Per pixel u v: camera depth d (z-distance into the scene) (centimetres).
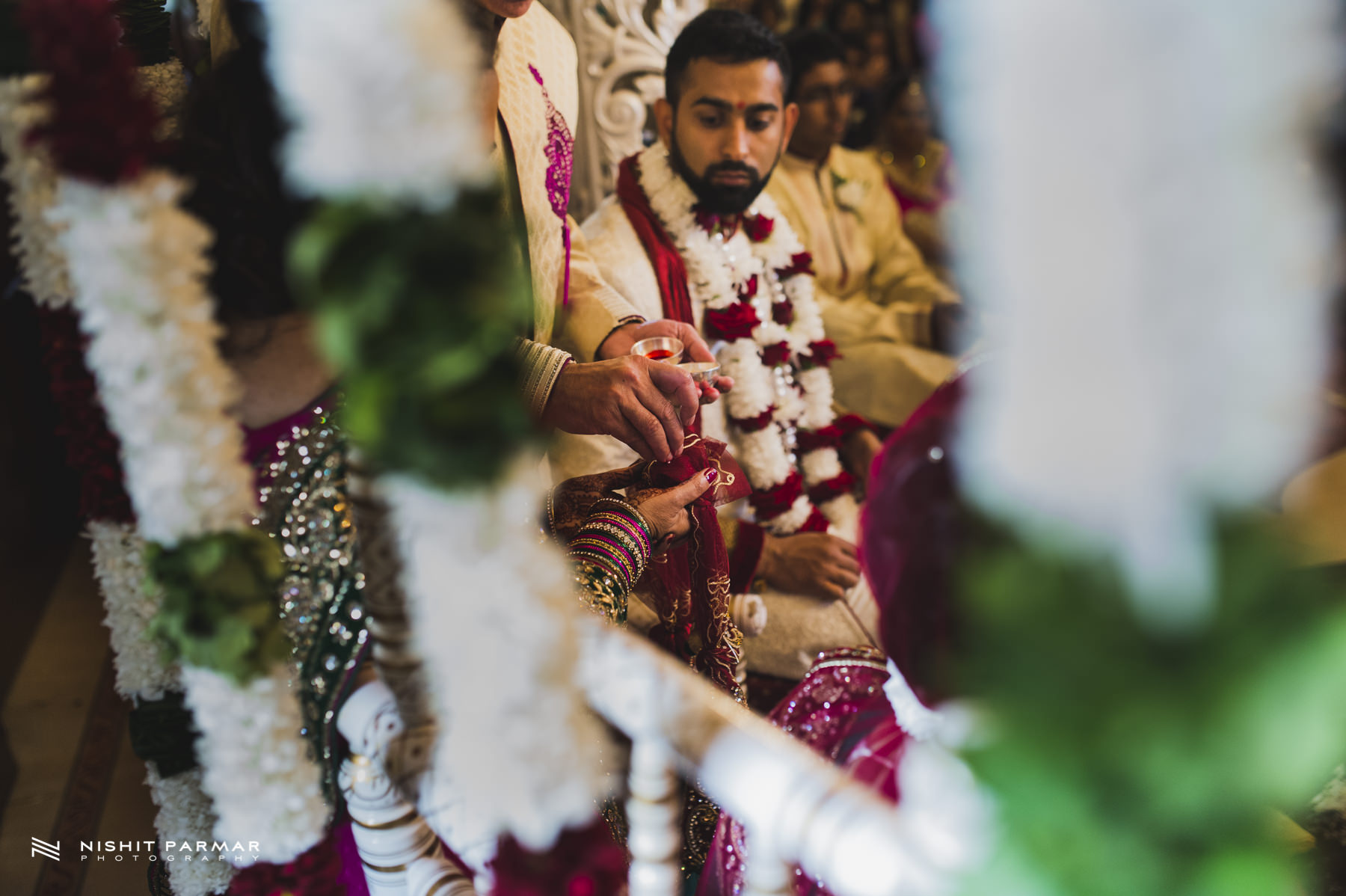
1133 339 23
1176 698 24
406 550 45
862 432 192
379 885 75
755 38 153
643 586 119
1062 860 26
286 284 69
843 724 97
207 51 96
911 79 233
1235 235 22
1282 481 29
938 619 56
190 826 81
